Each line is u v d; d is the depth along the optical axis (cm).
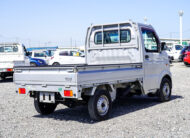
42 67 623
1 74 1611
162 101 877
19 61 1611
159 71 862
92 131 549
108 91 661
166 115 675
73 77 567
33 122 641
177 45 2955
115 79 669
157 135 511
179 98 936
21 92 669
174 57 2895
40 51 2461
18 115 722
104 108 645
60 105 868
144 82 783
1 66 1576
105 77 638
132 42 787
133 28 782
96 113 618
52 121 648
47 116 707
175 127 564
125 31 799
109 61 834
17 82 676
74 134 531
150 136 506
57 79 594
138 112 724
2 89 1276
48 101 629
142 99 951
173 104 827
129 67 723
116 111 749
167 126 573
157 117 656
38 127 594
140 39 776
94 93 622
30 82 648
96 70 616
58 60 2161
